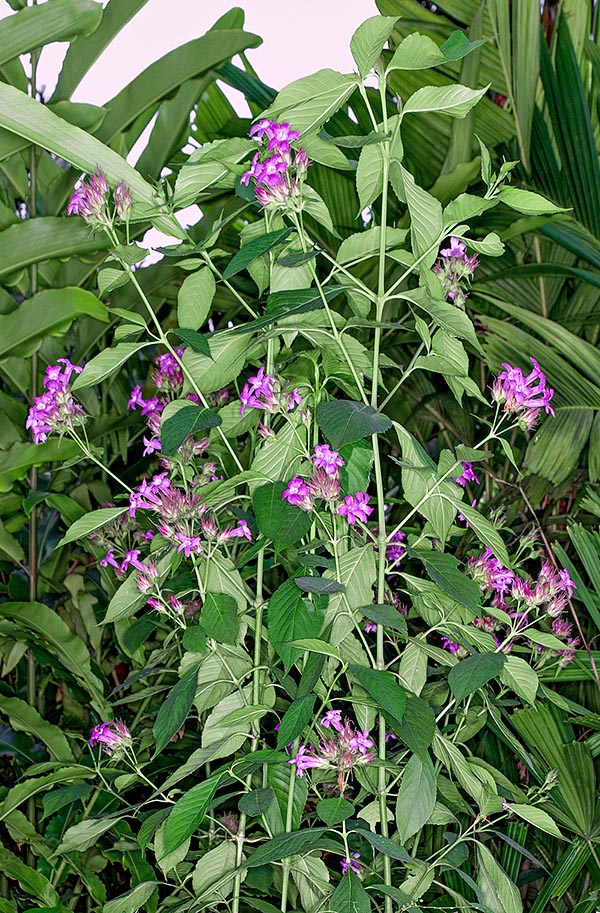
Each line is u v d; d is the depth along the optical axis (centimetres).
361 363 152
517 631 157
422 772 140
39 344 195
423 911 159
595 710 195
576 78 198
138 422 213
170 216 155
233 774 146
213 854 153
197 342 150
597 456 199
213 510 158
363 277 202
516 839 172
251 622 155
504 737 161
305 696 140
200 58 201
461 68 207
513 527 220
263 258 158
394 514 221
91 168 161
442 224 145
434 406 240
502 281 237
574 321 218
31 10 187
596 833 167
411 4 225
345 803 139
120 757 166
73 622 221
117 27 199
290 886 161
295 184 143
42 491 203
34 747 199
